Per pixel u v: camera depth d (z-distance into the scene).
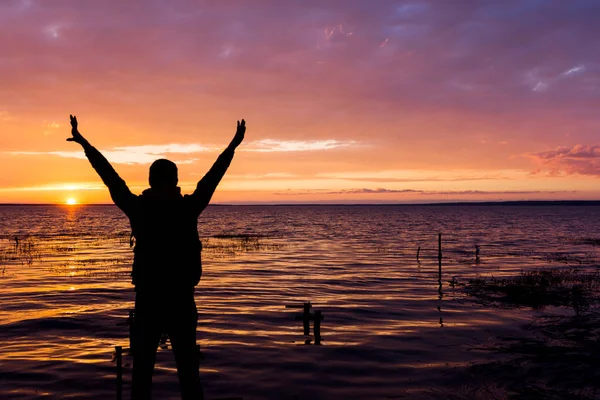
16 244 44.66
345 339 11.21
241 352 9.99
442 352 10.00
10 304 16.08
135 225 3.65
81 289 19.48
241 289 19.67
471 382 8.01
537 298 17.34
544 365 8.89
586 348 10.15
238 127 3.96
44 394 7.37
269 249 41.19
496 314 14.42
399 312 14.78
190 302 3.71
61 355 9.69
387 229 80.94
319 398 7.34
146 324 3.62
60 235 64.00
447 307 15.68
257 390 7.72
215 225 99.56
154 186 3.80
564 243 49.00
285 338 11.30
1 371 8.55
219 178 3.79
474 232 71.50
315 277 23.58
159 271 3.60
